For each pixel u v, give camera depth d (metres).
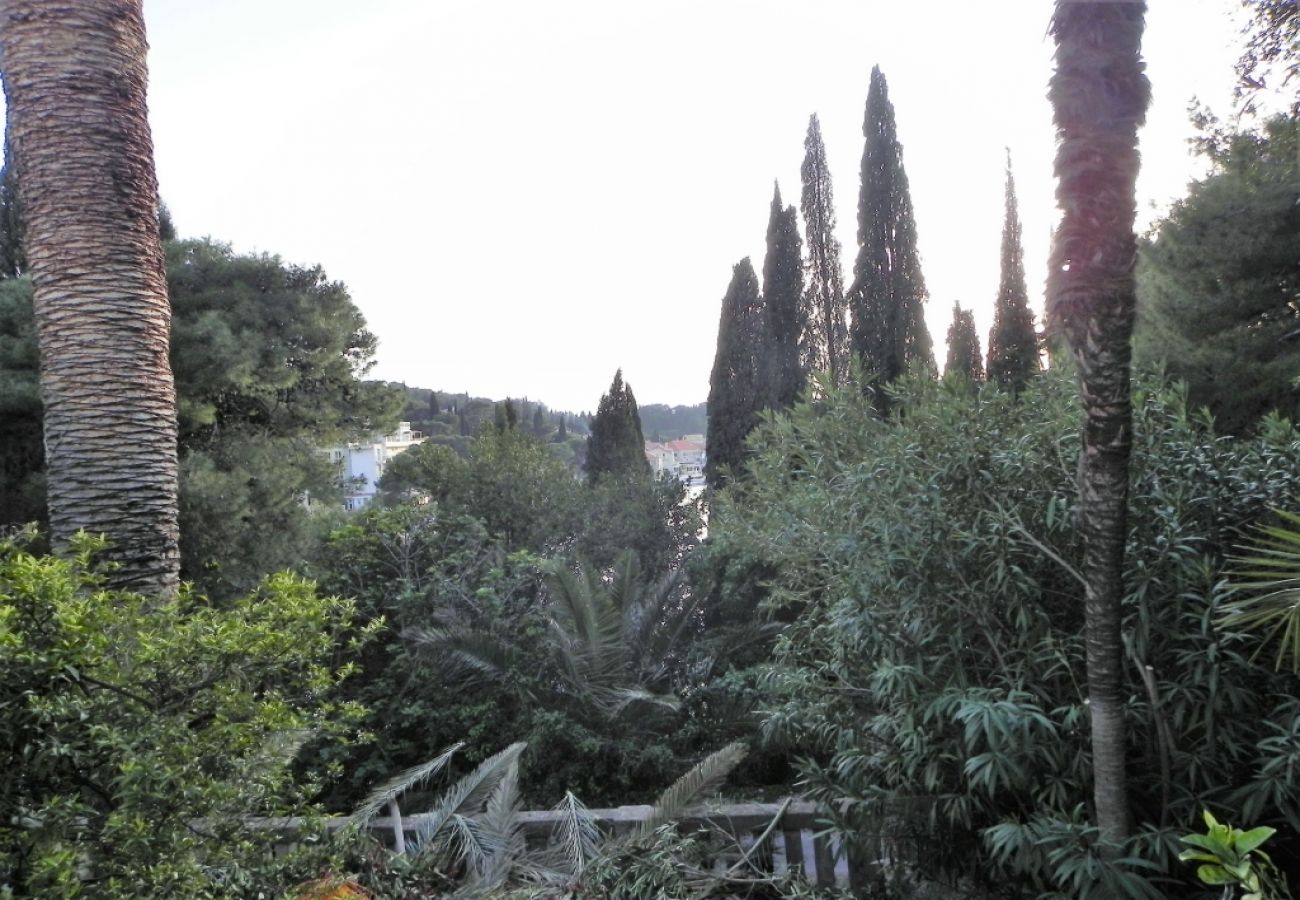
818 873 3.52
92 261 3.41
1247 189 6.89
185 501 8.83
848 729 3.13
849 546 3.02
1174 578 2.50
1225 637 2.33
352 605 2.86
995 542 2.62
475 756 5.48
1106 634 2.33
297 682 2.39
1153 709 2.41
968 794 2.69
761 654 6.58
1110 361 2.24
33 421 8.79
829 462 4.36
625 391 18.95
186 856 1.95
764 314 16.81
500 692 5.76
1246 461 2.76
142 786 1.87
